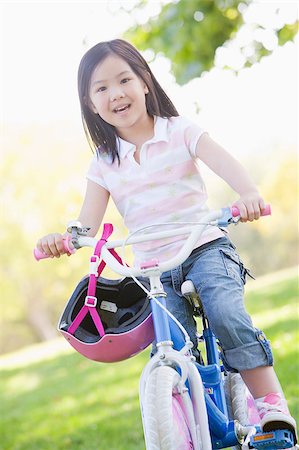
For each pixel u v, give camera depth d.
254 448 3.31
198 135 3.64
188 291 3.43
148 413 2.90
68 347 15.49
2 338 35.78
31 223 30.83
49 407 9.53
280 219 36.06
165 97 3.77
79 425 8.00
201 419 3.05
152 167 3.68
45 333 33.69
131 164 3.71
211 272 3.44
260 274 39.09
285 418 3.21
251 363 3.32
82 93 3.74
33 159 30.80
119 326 3.29
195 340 3.58
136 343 3.22
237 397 3.81
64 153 30.98
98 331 3.23
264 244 38.97
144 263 3.10
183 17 10.14
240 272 3.57
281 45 10.05
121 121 3.63
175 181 3.67
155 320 3.09
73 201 30.69
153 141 3.68
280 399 3.32
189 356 3.13
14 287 32.38
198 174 3.73
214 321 3.36
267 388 3.35
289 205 35.28
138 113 3.63
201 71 10.05
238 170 3.50
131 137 3.74
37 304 33.22
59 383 11.16
